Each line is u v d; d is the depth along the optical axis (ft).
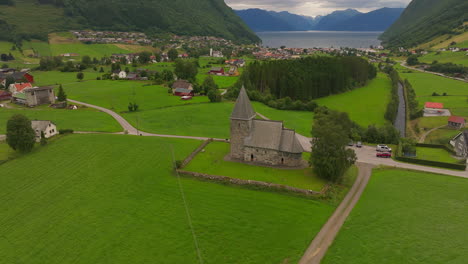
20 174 255.91
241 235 175.42
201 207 204.33
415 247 160.35
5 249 169.99
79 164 273.54
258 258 157.69
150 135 363.76
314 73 648.38
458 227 176.55
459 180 240.32
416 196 214.48
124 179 246.27
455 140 351.67
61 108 485.56
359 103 588.50
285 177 246.88
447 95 620.90
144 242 171.42
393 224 180.96
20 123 291.17
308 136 368.27
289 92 596.70
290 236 173.68
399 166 274.16
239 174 252.21
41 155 293.02
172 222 188.65
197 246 167.12
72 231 182.60
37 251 167.84
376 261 152.15
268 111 502.38
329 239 170.50
